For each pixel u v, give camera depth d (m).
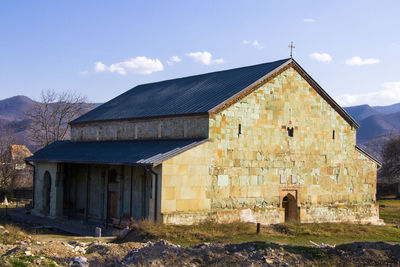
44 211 38.72
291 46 33.72
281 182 32.62
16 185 58.62
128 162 28.17
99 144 38.66
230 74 36.44
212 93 32.66
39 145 70.75
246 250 19.84
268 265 17.98
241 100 30.84
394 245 20.33
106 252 20.08
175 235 24.33
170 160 27.39
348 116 36.56
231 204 29.95
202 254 19.33
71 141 44.50
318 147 34.91
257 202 31.28
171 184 27.38
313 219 34.19
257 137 31.52
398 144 79.38
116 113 39.38
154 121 33.91
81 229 32.06
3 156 61.94
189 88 37.06
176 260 18.78
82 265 18.09
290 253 19.39
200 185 28.56
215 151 29.41
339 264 18.86
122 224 31.84
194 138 30.25
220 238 24.50
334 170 35.78
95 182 36.97
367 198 37.53
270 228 28.44
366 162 37.69
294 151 33.50
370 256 19.33
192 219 27.88
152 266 18.23
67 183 40.03
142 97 41.16
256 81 31.41
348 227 31.16
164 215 26.77
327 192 35.25
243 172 30.69
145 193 31.22
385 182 79.31
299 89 33.97
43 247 19.92
